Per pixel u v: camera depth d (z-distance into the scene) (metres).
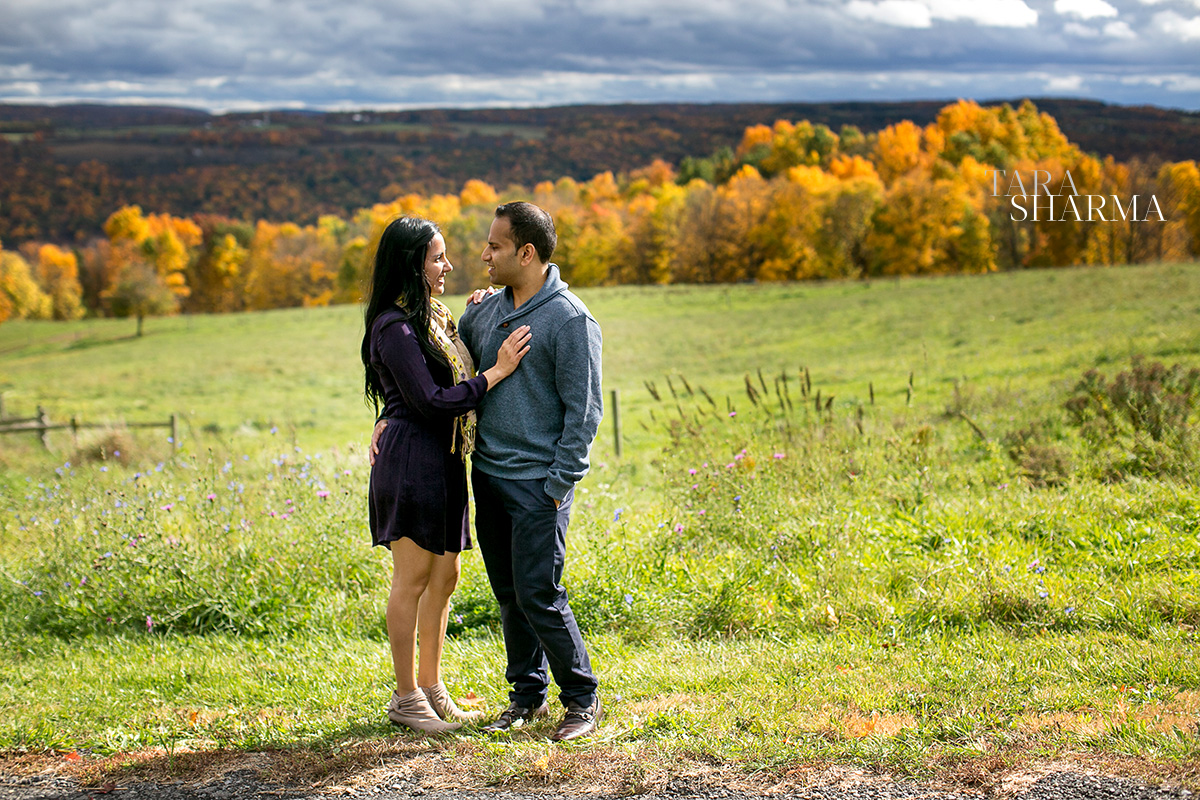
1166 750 2.74
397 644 3.40
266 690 3.97
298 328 59.03
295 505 6.18
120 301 71.94
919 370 21.33
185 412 30.09
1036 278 40.53
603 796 2.78
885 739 3.00
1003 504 6.00
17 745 3.40
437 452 3.36
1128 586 4.45
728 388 23.47
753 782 2.81
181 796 2.91
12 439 17.81
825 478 6.87
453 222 90.38
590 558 5.25
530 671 3.55
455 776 2.99
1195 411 7.71
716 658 4.12
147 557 5.49
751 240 82.25
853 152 150.38
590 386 3.29
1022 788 2.63
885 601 4.58
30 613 5.33
